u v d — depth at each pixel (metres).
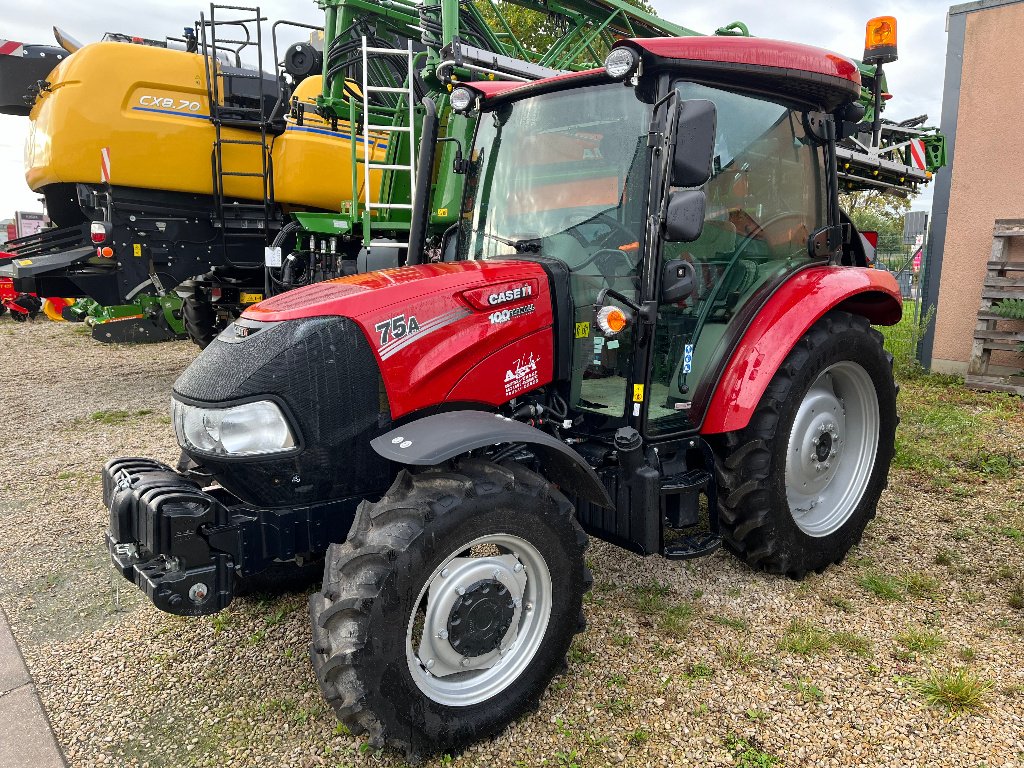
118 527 2.34
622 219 2.84
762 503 3.17
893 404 3.83
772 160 3.30
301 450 2.42
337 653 2.08
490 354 2.70
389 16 7.04
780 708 2.54
